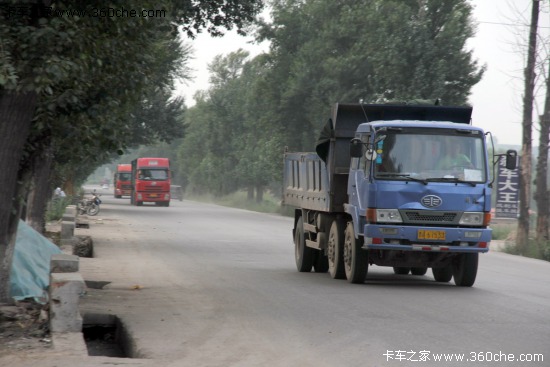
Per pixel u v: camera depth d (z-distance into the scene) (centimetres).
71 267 1528
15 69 1430
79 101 1820
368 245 2298
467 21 6581
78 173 8688
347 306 1878
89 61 1664
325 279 2569
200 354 1275
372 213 2306
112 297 1972
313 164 2772
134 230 5231
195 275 2602
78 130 1877
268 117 9538
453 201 2323
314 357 1259
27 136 1759
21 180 1788
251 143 13738
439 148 2355
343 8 8669
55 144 2206
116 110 1925
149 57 1859
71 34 1498
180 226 5944
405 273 2955
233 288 2234
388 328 1553
